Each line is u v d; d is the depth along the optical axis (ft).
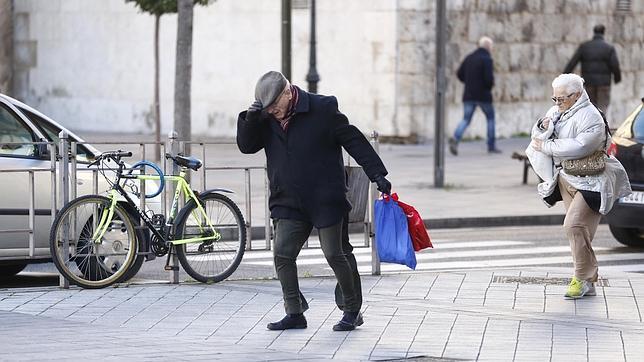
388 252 68.85
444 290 79.77
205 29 205.26
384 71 189.67
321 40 194.18
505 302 75.56
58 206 81.56
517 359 60.03
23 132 83.15
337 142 65.36
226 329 66.80
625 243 107.14
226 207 84.12
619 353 61.36
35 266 96.89
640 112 102.42
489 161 172.76
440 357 60.49
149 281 84.74
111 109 216.13
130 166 85.81
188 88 130.31
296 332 66.18
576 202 76.13
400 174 156.87
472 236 116.47
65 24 220.43
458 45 193.88
